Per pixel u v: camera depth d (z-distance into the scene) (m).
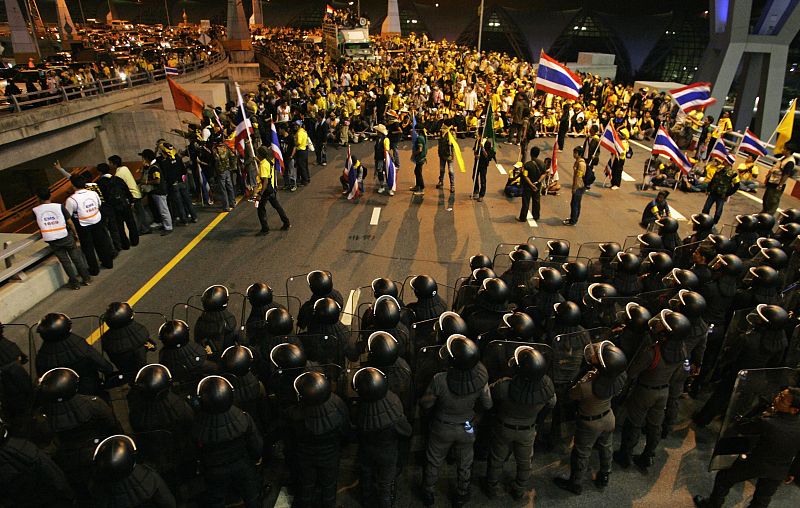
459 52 45.72
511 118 21.61
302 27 98.06
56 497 3.86
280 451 5.42
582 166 12.29
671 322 4.77
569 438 5.86
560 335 5.20
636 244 9.98
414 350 5.44
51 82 20.75
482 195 14.55
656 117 23.33
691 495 5.16
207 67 33.66
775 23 28.16
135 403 4.32
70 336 4.98
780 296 6.36
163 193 11.56
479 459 5.47
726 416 4.70
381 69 33.72
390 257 10.82
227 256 10.76
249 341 5.69
